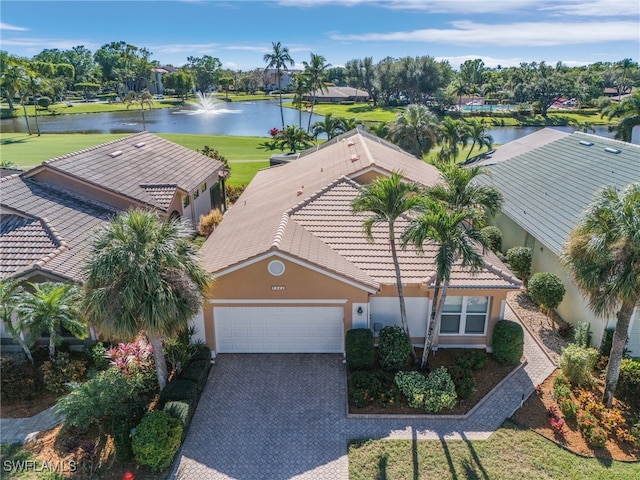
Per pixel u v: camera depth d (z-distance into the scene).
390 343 16.16
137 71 154.75
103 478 12.27
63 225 20.61
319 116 105.25
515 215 25.12
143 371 15.35
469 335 17.64
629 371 15.19
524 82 119.62
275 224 18.97
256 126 91.19
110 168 26.36
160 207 24.66
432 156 54.97
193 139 69.25
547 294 19.36
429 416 14.48
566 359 15.44
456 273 17.00
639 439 13.20
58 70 152.00
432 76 114.50
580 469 12.45
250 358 17.56
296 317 17.30
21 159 50.16
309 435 13.83
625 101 57.44
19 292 16.16
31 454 12.95
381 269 17.42
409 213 20.08
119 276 12.96
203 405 15.09
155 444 12.07
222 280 16.62
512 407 14.84
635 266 12.45
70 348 17.58
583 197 23.22
